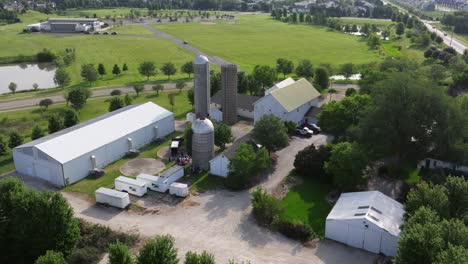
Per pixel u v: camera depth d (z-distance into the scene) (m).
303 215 70.12
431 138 82.75
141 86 141.88
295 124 105.19
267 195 69.12
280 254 59.62
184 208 71.50
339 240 62.84
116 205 71.44
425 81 87.00
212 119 108.94
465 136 82.31
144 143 98.56
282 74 172.00
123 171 85.38
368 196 67.25
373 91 93.69
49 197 57.28
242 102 121.00
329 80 152.88
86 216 68.81
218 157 82.31
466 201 60.72
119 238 61.34
